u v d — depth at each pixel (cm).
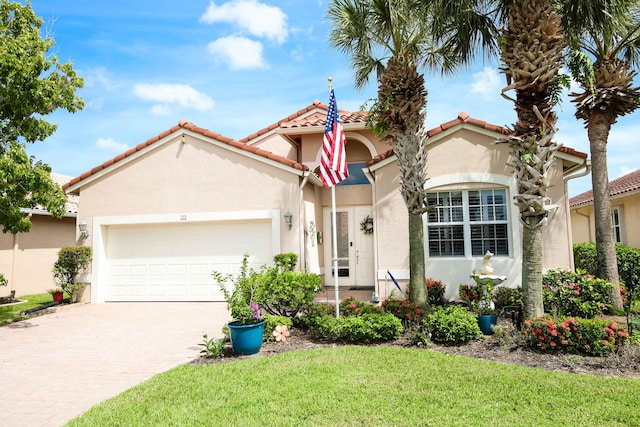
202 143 1416
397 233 1291
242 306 826
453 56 1087
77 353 857
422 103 1038
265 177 1367
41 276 1878
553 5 902
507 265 1223
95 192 1472
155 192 1433
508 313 1039
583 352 742
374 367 683
